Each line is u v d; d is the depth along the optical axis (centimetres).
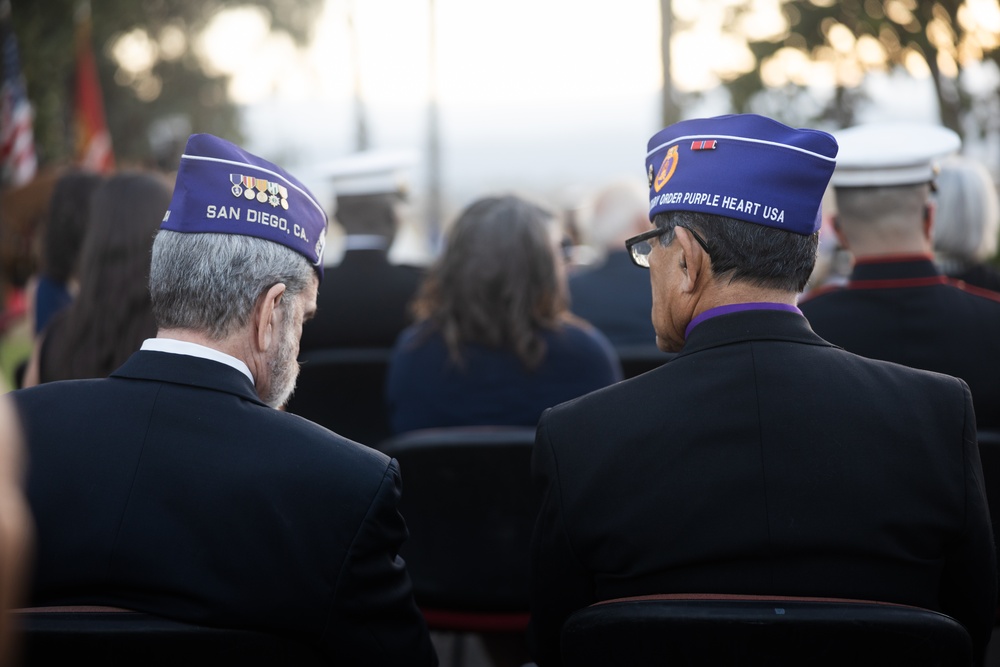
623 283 632
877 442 234
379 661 240
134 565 224
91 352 361
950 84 976
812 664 212
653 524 235
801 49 1047
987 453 320
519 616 411
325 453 238
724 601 217
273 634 226
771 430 235
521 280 431
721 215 246
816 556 229
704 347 248
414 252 2314
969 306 360
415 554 407
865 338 359
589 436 246
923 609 215
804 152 245
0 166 1386
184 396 241
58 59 2012
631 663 219
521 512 399
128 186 372
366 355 586
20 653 209
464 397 438
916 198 359
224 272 246
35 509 226
